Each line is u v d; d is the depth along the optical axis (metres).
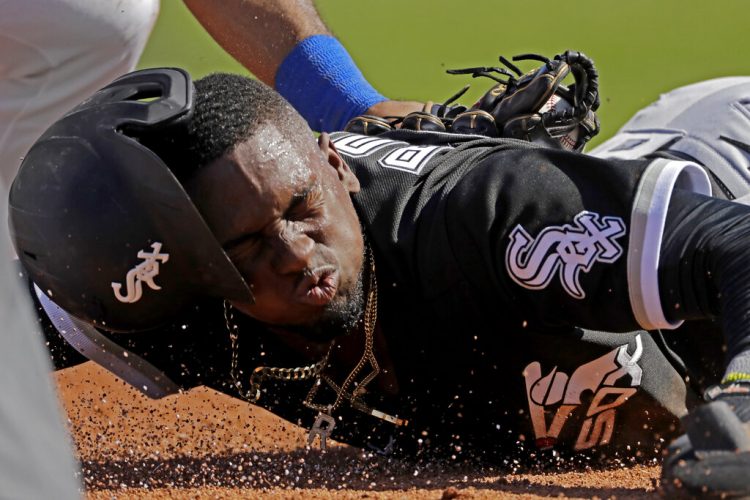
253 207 8.02
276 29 14.20
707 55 35.72
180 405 12.66
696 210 8.29
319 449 11.03
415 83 34.06
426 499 8.09
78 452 10.53
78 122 8.30
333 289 8.37
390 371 9.46
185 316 9.33
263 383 9.82
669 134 14.09
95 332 9.82
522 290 8.66
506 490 8.63
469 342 9.11
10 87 13.60
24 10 12.91
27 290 9.97
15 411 6.02
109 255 8.17
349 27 39.06
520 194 8.68
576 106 12.17
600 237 8.38
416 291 9.03
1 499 5.89
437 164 9.38
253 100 8.29
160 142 8.03
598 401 9.71
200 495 8.52
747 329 7.32
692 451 6.29
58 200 8.18
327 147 9.10
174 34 32.94
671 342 10.31
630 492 8.48
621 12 39.88
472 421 9.70
